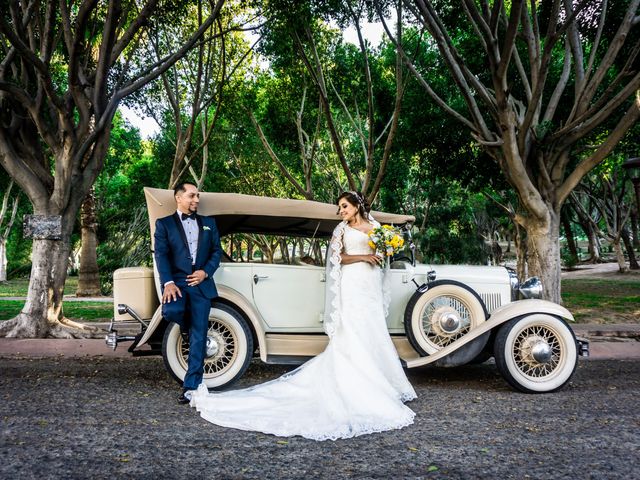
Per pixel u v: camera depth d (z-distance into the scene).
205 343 5.06
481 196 35.69
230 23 15.43
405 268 6.23
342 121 23.03
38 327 9.36
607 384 5.94
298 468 3.33
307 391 4.95
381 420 4.28
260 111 20.81
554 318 5.52
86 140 9.67
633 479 3.15
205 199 5.66
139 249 23.39
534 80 11.37
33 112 9.40
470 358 5.54
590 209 39.97
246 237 6.45
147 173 30.62
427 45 15.82
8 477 3.10
